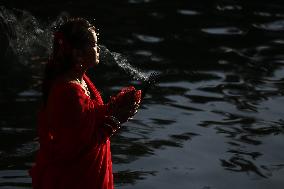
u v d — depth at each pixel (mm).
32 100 15273
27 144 12984
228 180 11734
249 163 12438
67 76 7938
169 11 23391
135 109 8164
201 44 20031
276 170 12156
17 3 22688
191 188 11414
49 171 7961
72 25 7984
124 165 12242
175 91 16172
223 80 17031
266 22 22438
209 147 13109
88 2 24016
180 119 14508
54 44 8070
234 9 23812
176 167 12219
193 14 23109
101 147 8023
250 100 15664
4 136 13305
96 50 8078
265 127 14117
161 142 13312
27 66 17438
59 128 7719
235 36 20875
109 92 15891
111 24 21625
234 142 13352
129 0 24672
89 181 7945
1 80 16438
